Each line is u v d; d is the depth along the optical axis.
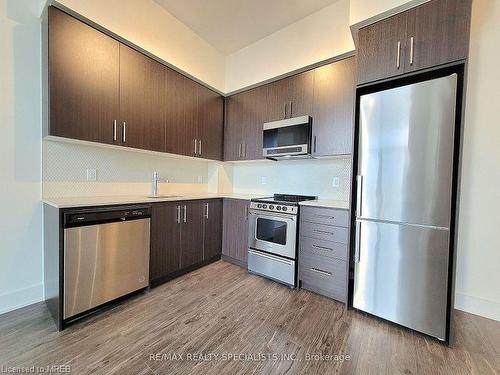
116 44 2.16
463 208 2.03
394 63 1.75
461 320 1.88
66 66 1.84
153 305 2.02
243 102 3.26
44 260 2.02
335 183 2.86
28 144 1.95
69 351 1.45
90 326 1.71
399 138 1.73
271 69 2.91
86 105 1.97
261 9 2.51
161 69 2.56
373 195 1.85
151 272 2.31
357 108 1.96
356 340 1.62
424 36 1.63
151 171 2.91
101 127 2.07
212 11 2.56
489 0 1.91
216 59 3.24
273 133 2.87
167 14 2.57
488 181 1.94
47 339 1.55
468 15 1.49
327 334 1.68
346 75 2.38
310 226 2.33
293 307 2.04
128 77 2.26
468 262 2.02
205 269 2.89
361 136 1.90
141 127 2.38
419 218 1.66
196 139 3.03
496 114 1.90
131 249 2.09
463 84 1.52
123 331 1.66
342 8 2.37
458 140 1.55
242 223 2.99
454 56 1.53
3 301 1.86
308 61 2.59
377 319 1.87
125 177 2.65
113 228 1.95
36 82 1.96
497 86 1.90
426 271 1.64
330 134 2.47
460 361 1.43
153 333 1.65
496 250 1.92
